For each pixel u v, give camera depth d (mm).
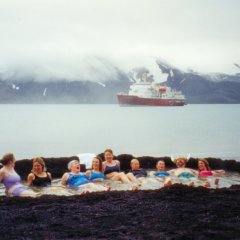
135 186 8742
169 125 41344
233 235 5137
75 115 71812
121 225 5551
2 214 6074
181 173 11570
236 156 18250
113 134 30641
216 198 7043
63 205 6625
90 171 10828
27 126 39062
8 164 9195
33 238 5035
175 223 5617
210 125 40969
